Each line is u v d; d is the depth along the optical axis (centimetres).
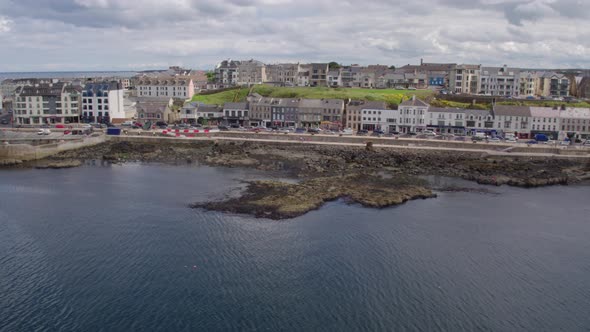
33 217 9638
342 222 9500
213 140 17500
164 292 6831
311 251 8156
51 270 7419
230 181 12412
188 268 7494
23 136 17262
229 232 8875
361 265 7712
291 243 8450
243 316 6306
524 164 14350
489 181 12619
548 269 7769
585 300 6881
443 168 14088
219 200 10688
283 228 9106
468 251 8344
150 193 11275
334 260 7856
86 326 6066
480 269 7706
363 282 7206
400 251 8244
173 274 7312
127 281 7106
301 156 15550
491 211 10412
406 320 6319
